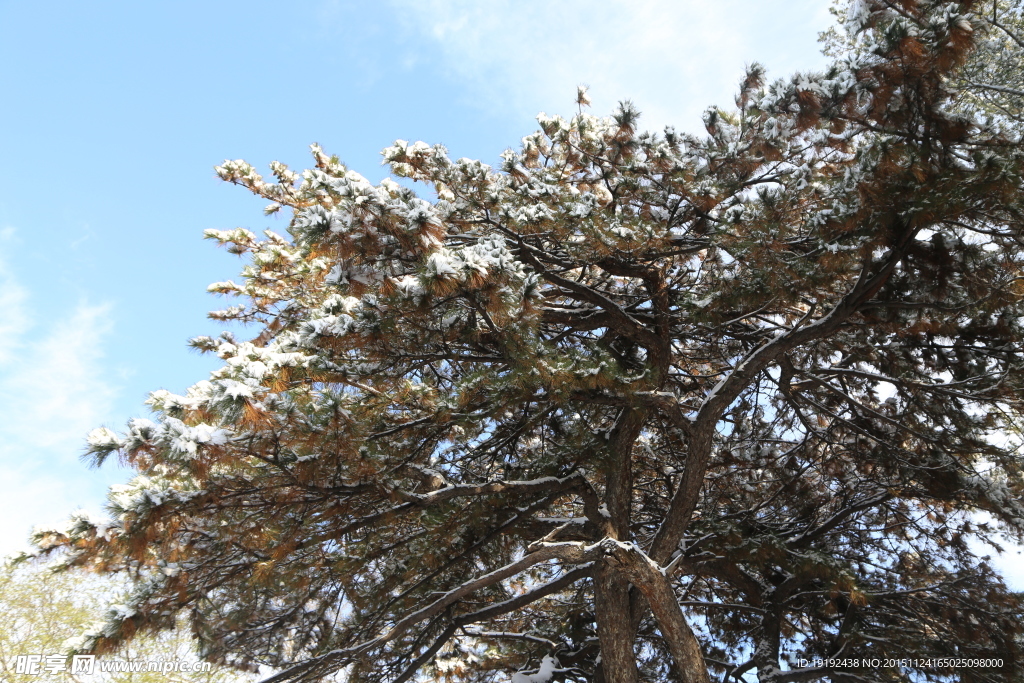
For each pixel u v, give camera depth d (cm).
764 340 1147
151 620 735
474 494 859
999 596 1136
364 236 683
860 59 802
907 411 1092
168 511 660
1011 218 837
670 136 1008
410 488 850
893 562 1352
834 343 1112
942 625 1165
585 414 1019
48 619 1480
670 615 823
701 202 949
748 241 859
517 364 756
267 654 887
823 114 825
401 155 1020
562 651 1216
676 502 994
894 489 1182
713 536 1106
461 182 950
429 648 1007
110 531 631
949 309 908
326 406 677
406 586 949
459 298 742
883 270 897
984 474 1130
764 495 1320
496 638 1259
